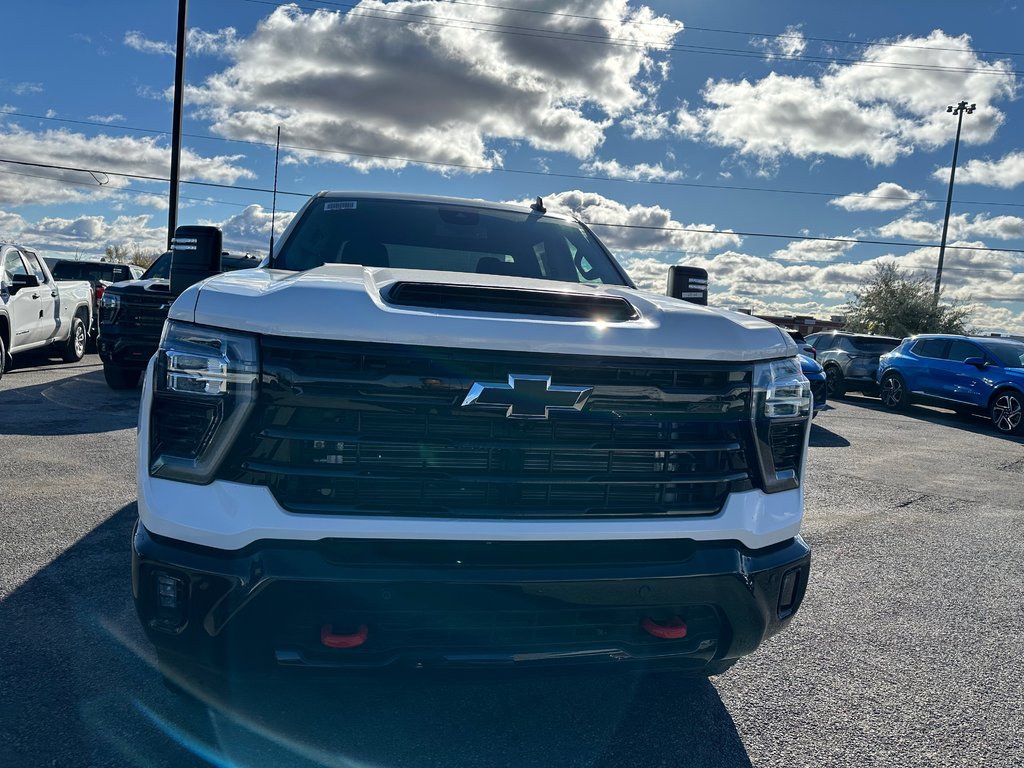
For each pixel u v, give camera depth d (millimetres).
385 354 2125
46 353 15016
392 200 4016
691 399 2342
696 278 3676
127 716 2629
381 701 2832
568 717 2795
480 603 2133
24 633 3213
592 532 2232
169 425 2172
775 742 2717
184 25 20812
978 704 3074
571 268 3828
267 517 2066
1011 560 5121
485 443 2180
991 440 11977
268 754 2459
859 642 3648
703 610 2412
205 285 2320
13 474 5789
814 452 9562
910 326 37906
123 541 4367
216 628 2057
